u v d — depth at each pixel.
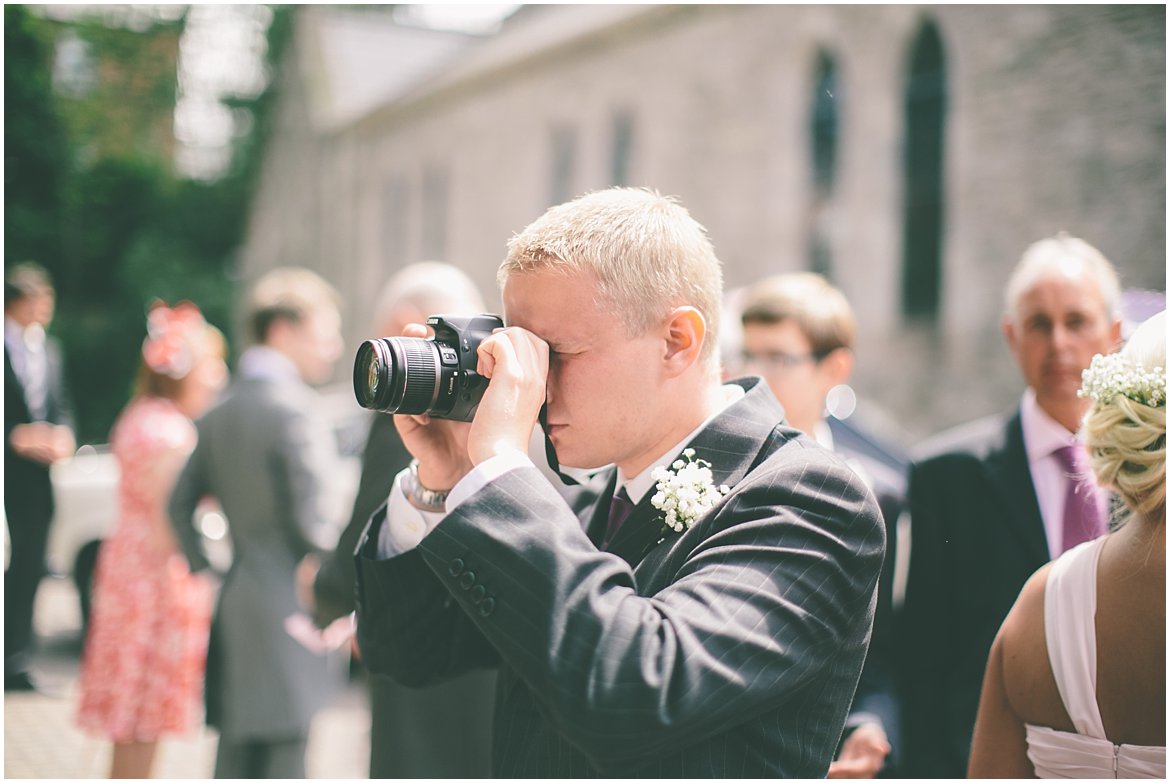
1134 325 2.53
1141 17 7.29
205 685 3.31
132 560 3.75
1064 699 1.58
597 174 12.92
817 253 10.15
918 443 8.95
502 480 1.30
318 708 3.35
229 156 23.89
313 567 3.40
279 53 23.62
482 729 2.74
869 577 1.35
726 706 1.21
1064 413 2.32
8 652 5.58
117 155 20.28
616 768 1.23
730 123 10.87
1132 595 1.53
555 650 1.21
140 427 3.82
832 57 9.96
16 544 5.57
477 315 1.49
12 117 16.67
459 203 16.27
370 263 19.17
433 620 1.64
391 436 2.56
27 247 18.14
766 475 1.37
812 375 2.62
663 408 1.43
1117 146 7.42
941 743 2.33
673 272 1.41
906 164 9.38
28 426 5.61
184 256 21.06
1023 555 2.29
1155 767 1.51
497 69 14.77
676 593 1.29
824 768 1.36
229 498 3.32
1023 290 2.38
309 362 3.53
